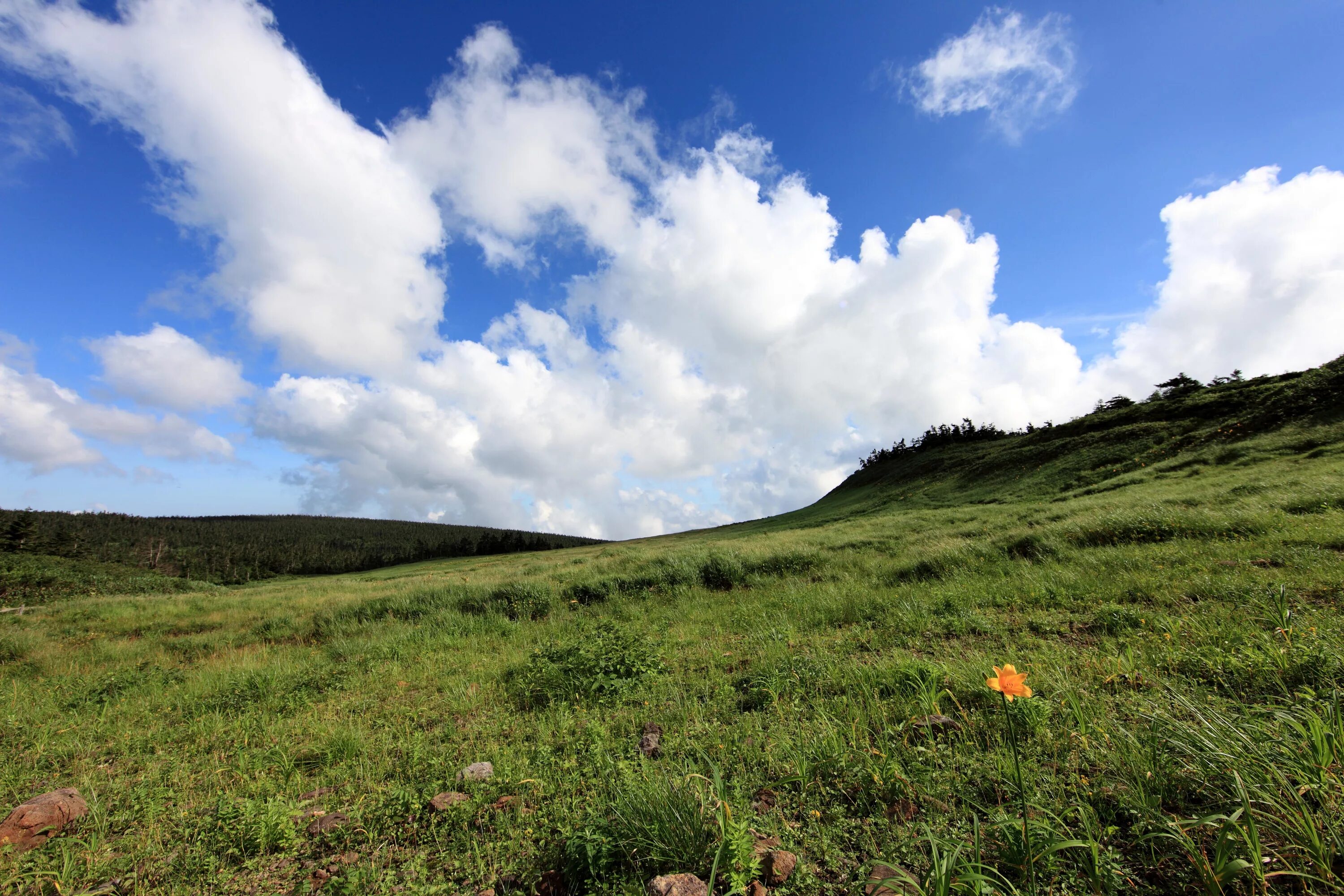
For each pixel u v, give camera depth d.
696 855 2.49
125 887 3.01
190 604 18.09
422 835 3.26
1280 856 2.01
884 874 2.32
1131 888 2.09
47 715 6.85
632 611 10.66
